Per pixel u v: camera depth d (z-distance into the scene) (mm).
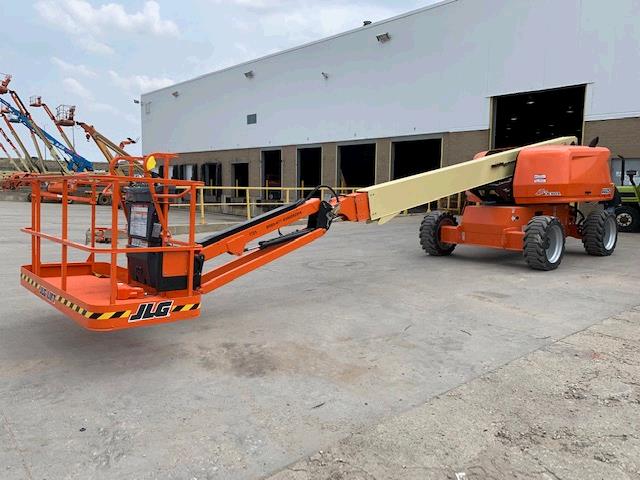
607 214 10359
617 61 16266
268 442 3248
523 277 8344
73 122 38469
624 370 4418
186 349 4934
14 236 13547
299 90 28109
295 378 4258
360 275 8562
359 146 26062
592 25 16766
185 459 3049
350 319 5977
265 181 31531
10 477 2840
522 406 3764
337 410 3689
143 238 4875
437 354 4828
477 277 8359
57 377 4223
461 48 20516
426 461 3057
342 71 25609
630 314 6137
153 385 4090
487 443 3260
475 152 20453
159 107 40500
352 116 25375
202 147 36156
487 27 19594
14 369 4379
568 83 17484
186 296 4676
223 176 34406
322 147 27156
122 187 5141
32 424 3436
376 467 2990
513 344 5105
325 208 6582
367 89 24484
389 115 23609
